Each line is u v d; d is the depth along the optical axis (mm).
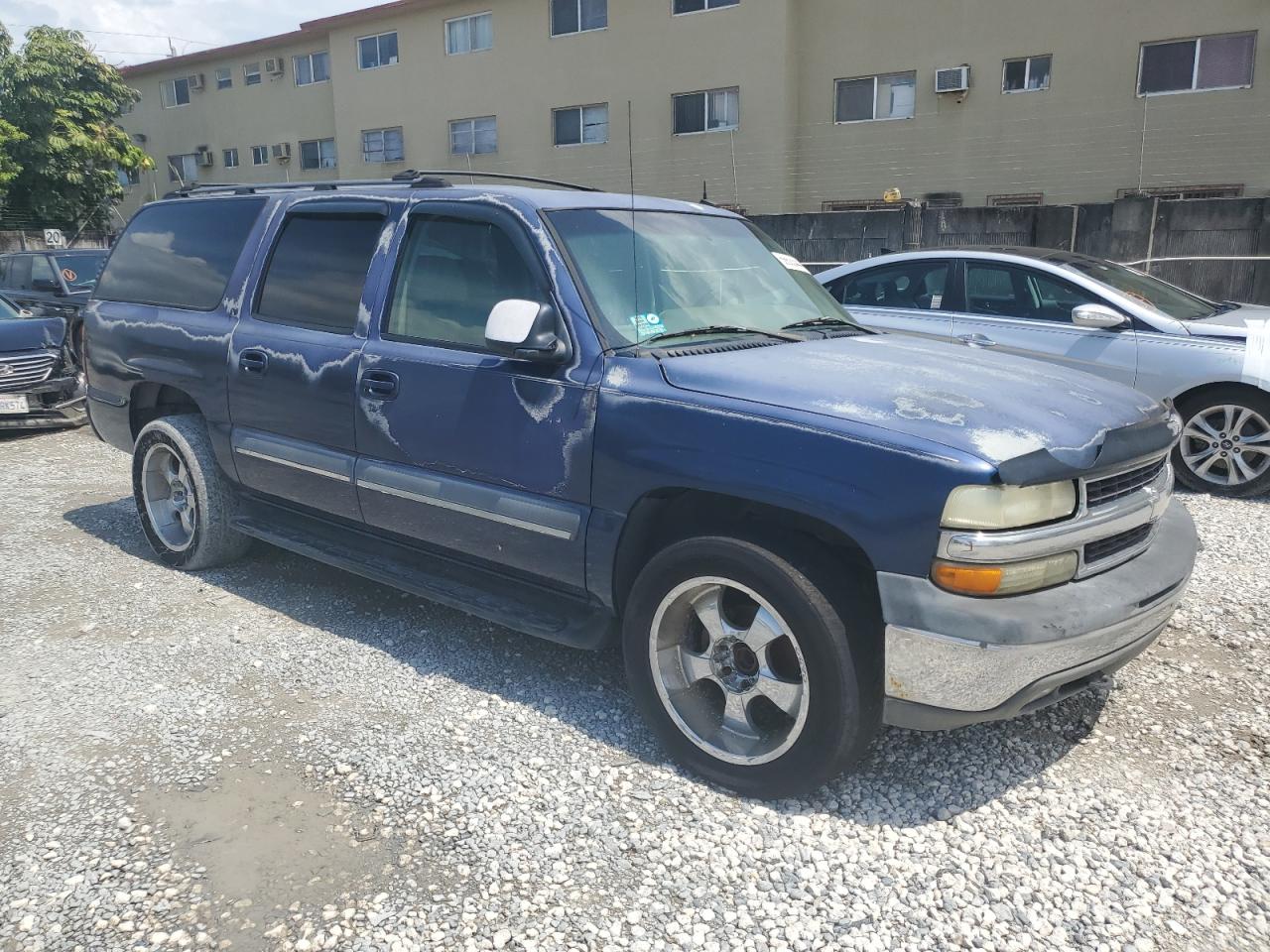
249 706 3586
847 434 2711
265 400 4340
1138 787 3066
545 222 3559
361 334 3986
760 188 20625
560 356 3311
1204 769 3172
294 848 2770
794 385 2963
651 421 3061
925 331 7219
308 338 4176
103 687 3732
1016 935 2441
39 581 4902
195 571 5016
